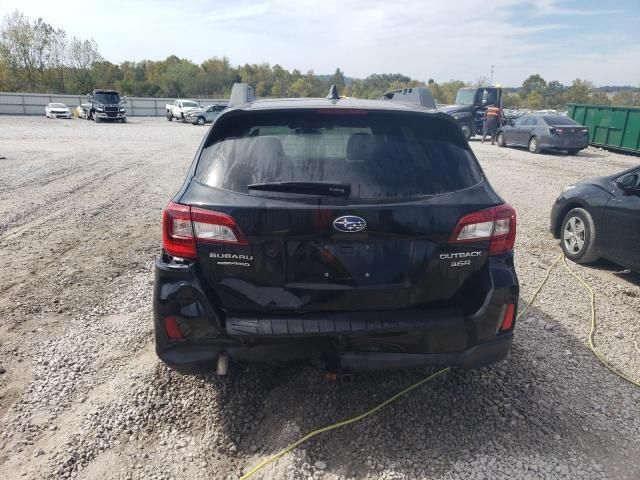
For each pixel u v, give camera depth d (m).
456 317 2.56
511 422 2.89
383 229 2.45
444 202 2.54
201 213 2.48
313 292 2.50
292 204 2.43
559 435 2.79
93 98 39.06
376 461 2.58
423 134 2.79
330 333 2.46
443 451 2.66
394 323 2.50
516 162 15.92
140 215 7.85
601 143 20.30
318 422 2.85
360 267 2.49
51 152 16.42
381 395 3.09
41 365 3.46
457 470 2.53
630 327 4.18
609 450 2.69
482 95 25.00
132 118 50.31
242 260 2.48
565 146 18.09
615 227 5.30
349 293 2.50
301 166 2.58
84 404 3.04
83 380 3.29
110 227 7.10
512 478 2.49
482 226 2.58
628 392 3.22
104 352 3.63
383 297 2.53
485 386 3.22
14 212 7.82
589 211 5.65
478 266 2.62
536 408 3.02
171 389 3.15
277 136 2.70
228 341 2.50
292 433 2.76
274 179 2.54
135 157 15.62
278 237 2.45
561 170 14.16
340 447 2.67
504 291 2.61
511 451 2.66
